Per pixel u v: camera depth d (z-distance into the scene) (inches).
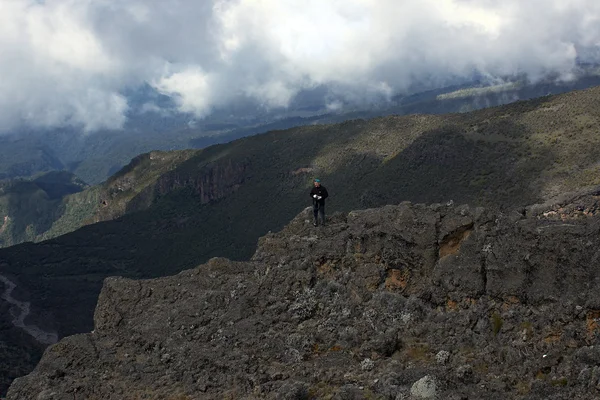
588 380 473.1
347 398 538.0
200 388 610.5
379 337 629.6
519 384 517.0
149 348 702.5
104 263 7568.9
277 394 558.9
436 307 669.9
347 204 4724.4
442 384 526.0
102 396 625.6
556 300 574.2
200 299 753.0
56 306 5615.2
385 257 717.9
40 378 665.6
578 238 590.9
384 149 5516.7
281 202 6584.6
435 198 3905.0
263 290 751.1
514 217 693.3
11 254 7662.4
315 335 671.1
